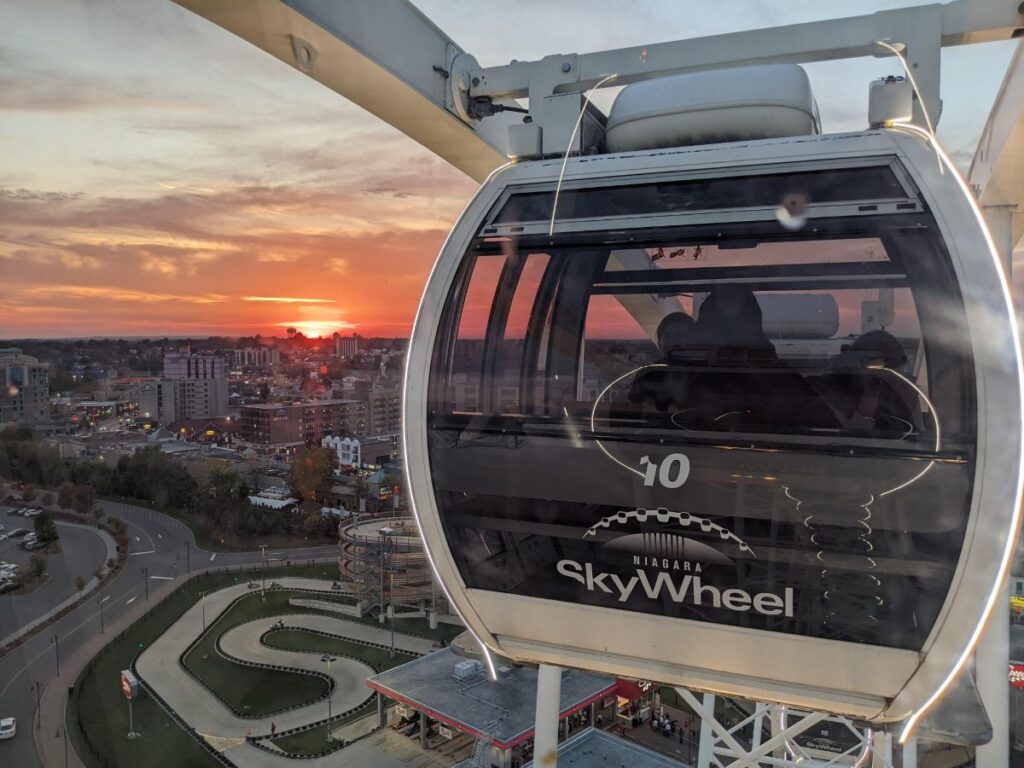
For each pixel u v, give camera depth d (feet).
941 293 8.28
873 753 23.18
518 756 70.90
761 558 8.37
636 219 9.82
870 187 8.98
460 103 18.75
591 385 9.52
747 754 21.72
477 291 10.34
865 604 8.05
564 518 9.22
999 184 20.71
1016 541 7.59
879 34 13.08
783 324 8.84
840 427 8.29
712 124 10.92
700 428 8.75
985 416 7.80
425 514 10.00
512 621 9.80
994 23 13.21
